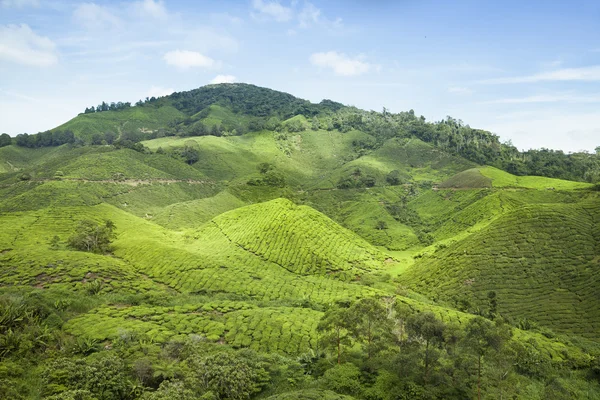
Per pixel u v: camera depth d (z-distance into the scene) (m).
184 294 93.12
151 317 72.31
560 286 91.94
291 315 77.62
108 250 126.00
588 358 64.38
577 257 98.25
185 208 195.00
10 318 58.12
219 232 154.88
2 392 41.38
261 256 130.50
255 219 156.62
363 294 98.50
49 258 101.62
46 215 149.12
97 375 44.62
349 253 143.38
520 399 47.94
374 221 196.62
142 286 95.44
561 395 51.69
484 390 45.53
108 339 60.09
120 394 44.25
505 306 90.81
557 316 83.62
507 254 107.25
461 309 91.38
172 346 57.97
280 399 40.59
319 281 113.81
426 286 110.44
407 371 46.97
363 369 49.91
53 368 45.94
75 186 186.62
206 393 43.41
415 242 171.75
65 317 67.88
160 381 48.34
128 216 170.12
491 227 121.75
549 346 67.62
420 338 49.66
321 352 56.75
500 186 198.38
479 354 44.34
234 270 113.31
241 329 68.88
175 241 146.75
